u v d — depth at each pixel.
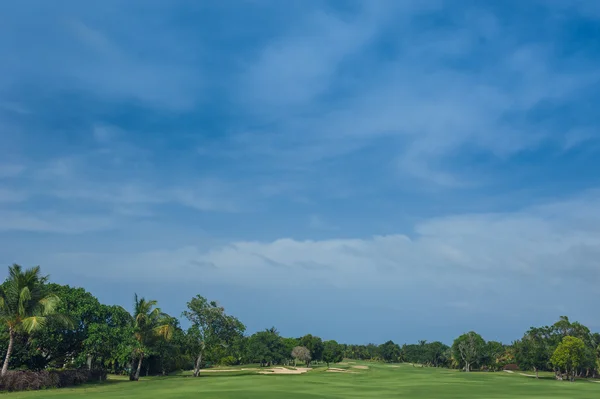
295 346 172.38
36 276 56.50
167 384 62.00
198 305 93.38
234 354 156.75
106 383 63.88
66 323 59.81
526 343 133.12
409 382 75.88
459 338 175.62
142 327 80.94
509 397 50.00
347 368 145.00
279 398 41.53
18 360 61.94
